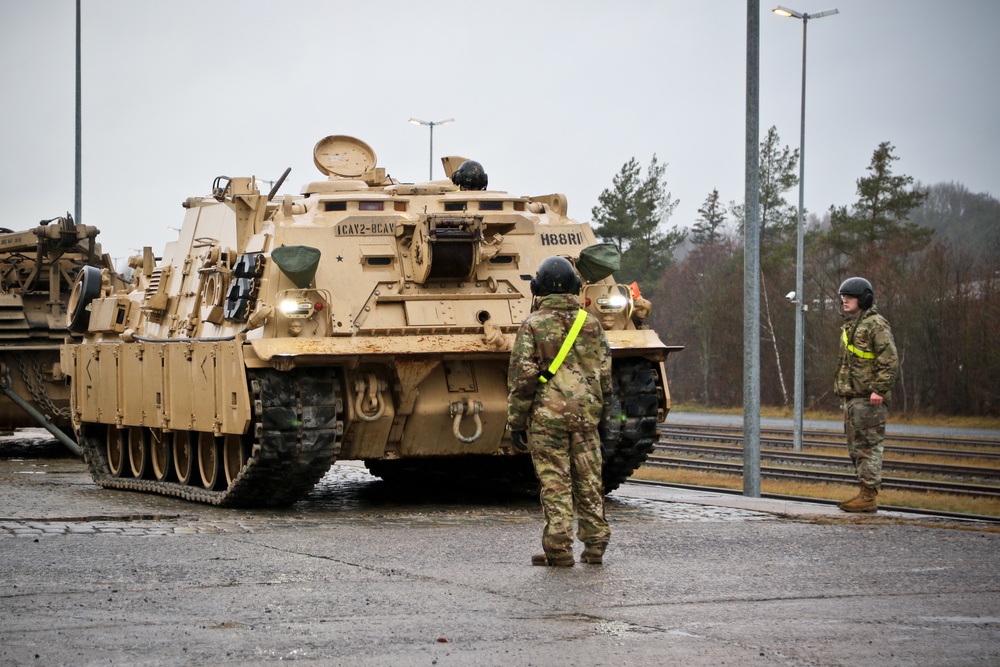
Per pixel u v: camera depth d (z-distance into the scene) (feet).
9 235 86.48
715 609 27.53
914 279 168.14
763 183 196.54
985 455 88.43
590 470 33.45
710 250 230.27
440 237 50.34
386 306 50.96
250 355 47.65
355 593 29.04
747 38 56.95
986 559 34.99
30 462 80.53
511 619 26.25
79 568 31.99
